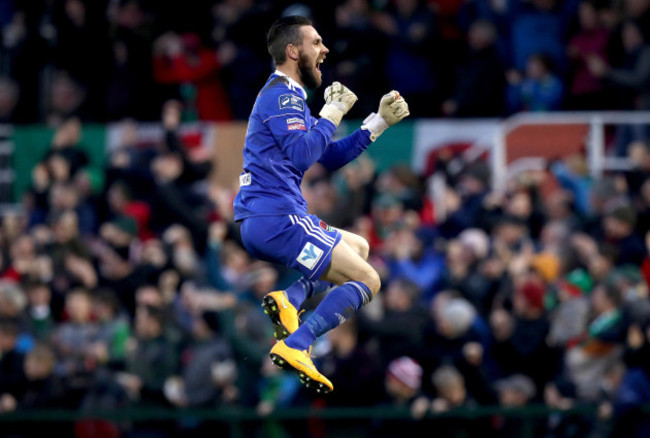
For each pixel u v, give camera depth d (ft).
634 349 117.60
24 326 139.85
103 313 138.62
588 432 120.06
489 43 173.27
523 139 163.12
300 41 79.61
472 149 164.76
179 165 160.15
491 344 126.93
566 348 127.03
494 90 173.17
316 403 126.11
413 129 166.09
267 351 131.23
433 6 179.83
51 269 149.28
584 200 153.58
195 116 181.88
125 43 183.83
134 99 183.52
